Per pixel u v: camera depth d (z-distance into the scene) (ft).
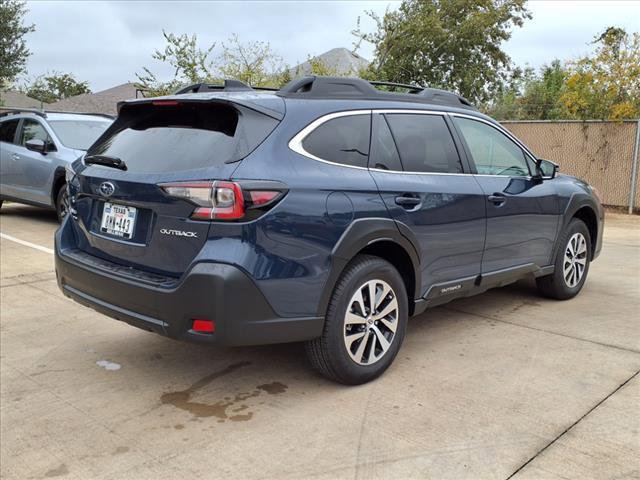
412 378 12.00
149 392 11.51
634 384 11.66
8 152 30.53
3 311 16.52
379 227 11.30
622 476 8.53
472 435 9.70
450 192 13.03
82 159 12.74
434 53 63.26
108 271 10.93
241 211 9.57
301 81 11.71
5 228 29.43
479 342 14.11
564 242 17.15
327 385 11.73
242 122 10.36
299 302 10.28
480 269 14.21
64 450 9.43
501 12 63.93
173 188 9.95
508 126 46.98
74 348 13.84
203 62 42.37
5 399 11.21
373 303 11.56
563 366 12.59
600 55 43.78
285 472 8.72
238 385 11.79
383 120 12.46
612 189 42.29
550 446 9.34
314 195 10.43
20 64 68.64
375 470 8.74
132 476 8.70
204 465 8.94
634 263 23.90
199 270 9.54
